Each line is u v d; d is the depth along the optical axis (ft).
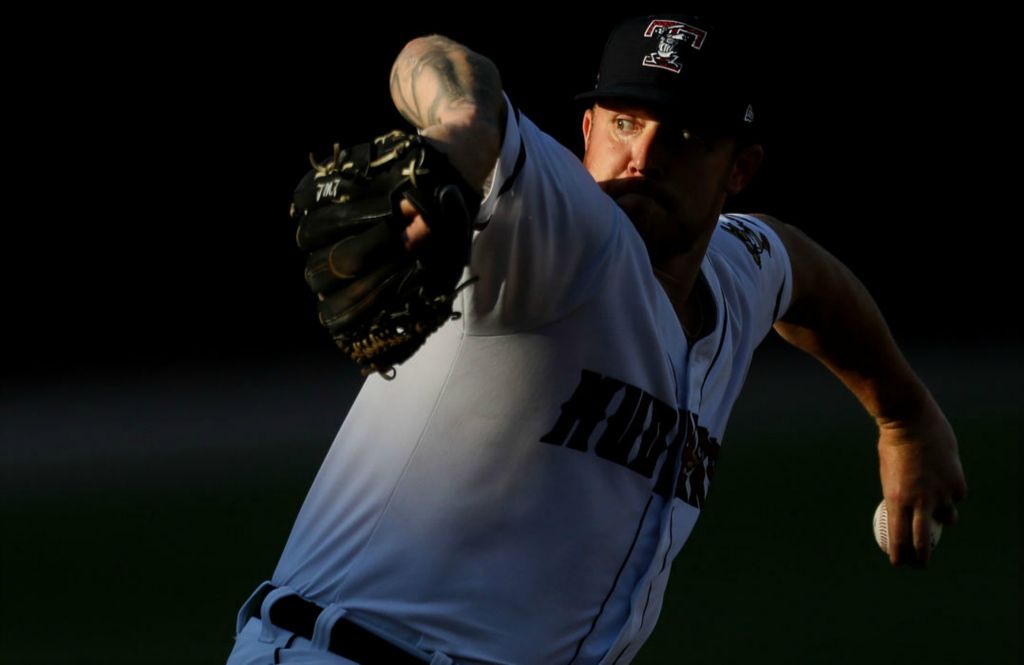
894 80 242.99
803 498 88.74
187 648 57.26
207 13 228.02
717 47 25.44
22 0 223.71
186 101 229.66
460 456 22.49
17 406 155.02
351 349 18.26
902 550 36.17
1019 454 101.45
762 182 244.22
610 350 22.84
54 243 225.97
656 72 25.11
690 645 56.24
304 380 168.66
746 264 31.09
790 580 67.26
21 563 75.15
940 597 63.36
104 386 169.07
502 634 22.62
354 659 22.54
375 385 24.32
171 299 221.05
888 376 35.94
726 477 97.55
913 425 35.99
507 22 229.66
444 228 16.87
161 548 78.23
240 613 24.82
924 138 244.22
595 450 23.11
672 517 24.77
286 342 201.46
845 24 241.14
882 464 36.52
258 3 228.84
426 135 17.66
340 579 23.21
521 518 22.62
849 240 244.22
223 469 107.96
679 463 24.76
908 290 227.81
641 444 23.85
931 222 244.22
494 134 18.15
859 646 55.62
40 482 105.29
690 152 25.46
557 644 23.29
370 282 17.47
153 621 61.82
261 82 230.68
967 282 230.48
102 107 227.81
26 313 212.23
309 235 17.94
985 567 68.59
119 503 94.17
